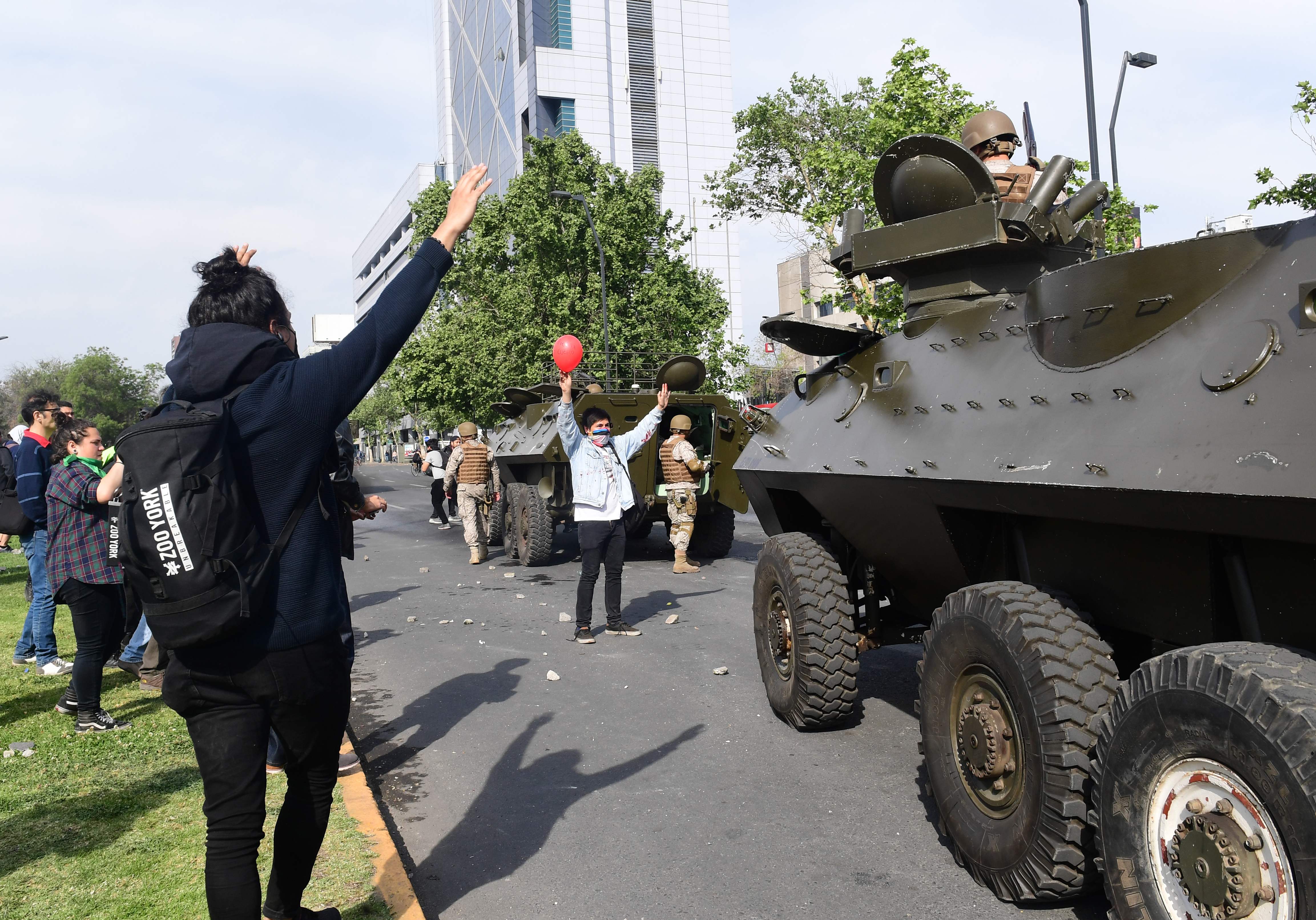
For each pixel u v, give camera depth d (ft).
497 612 29.99
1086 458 9.23
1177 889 7.94
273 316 8.45
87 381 257.14
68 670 22.09
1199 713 7.63
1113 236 42.75
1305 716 6.80
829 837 12.61
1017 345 11.59
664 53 250.98
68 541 16.56
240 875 7.78
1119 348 9.88
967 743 10.79
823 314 120.88
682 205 253.24
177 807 13.48
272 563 7.69
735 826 13.08
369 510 13.51
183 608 7.20
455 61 299.38
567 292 88.74
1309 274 8.16
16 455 21.95
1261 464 7.40
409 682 21.74
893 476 12.09
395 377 103.45
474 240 97.81
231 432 7.66
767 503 17.92
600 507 24.91
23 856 11.84
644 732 17.39
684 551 37.86
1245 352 8.25
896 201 15.60
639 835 12.95
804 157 69.26
